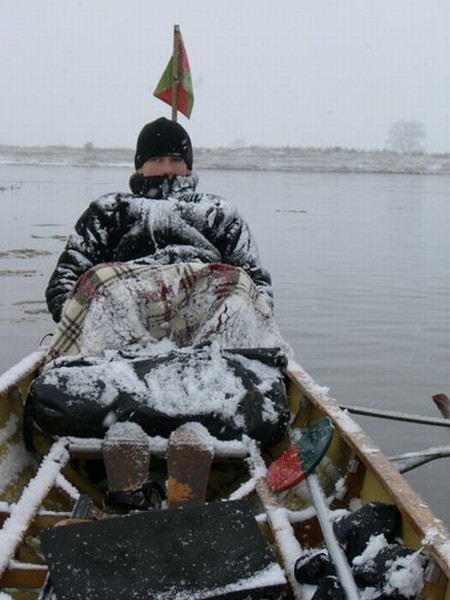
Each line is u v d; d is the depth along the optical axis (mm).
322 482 3684
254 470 3350
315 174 98500
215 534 2643
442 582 2398
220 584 2471
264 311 4090
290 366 4750
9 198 40969
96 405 3385
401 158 127375
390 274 16500
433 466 6797
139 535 2611
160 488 3229
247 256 4840
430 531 2502
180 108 6961
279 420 3529
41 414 3432
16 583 2699
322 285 14977
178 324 3979
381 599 2434
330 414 3764
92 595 2393
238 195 46219
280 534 2871
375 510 2801
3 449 3777
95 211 4812
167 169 4938
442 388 8562
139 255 4730
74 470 3730
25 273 15820
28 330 10836
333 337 10711
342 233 25125
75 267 4750
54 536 2578
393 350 10055
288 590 2668
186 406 3414
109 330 3883
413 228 27328
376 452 3242
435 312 12461
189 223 4766
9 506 3104
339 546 2654
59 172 89938
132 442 3240
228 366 3598
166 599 2404
